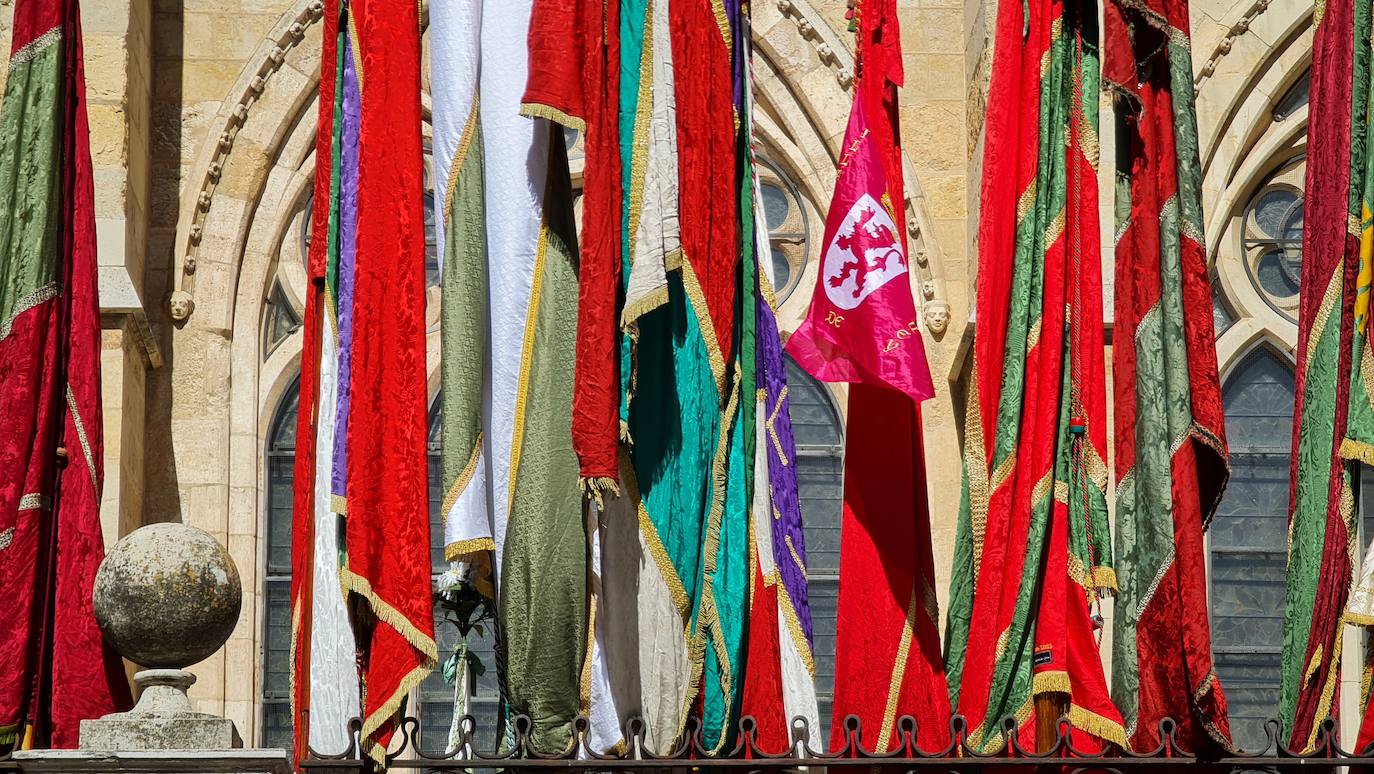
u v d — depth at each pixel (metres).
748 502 16.81
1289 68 22.75
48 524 17.66
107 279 21.00
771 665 16.58
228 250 22.59
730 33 17.20
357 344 16.28
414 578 15.98
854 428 17.33
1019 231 17.12
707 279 16.70
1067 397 16.97
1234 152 22.72
